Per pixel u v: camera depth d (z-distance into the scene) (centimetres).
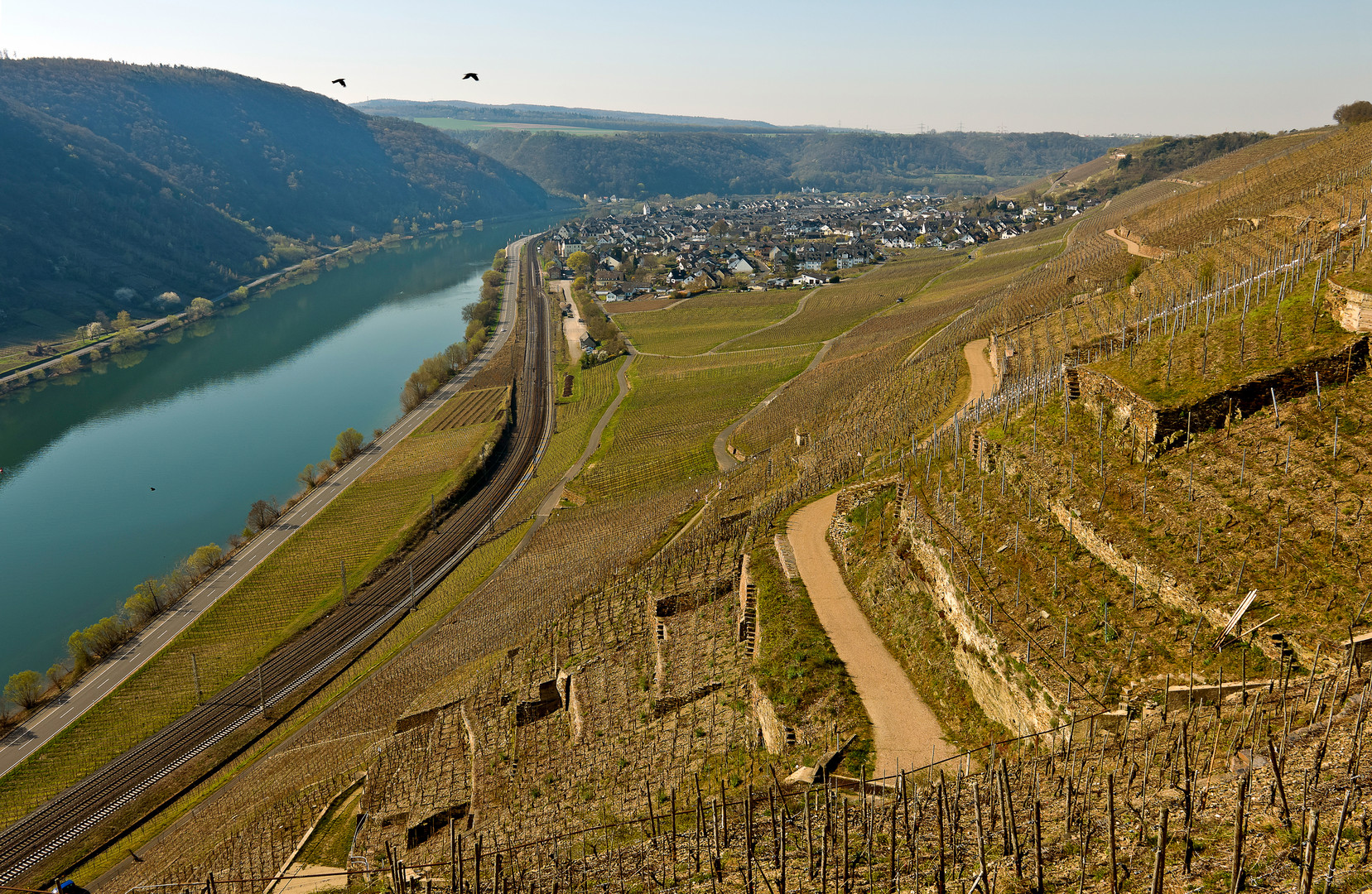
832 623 5144
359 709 9456
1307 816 2395
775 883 3088
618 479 14712
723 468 13325
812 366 18025
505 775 6006
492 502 15312
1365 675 2991
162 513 15275
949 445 6169
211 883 5612
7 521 15000
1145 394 4519
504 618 10169
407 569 13138
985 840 2947
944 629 4522
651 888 3394
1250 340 4625
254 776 8775
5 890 5056
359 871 5741
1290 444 4062
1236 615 3177
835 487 7450
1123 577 3994
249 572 13050
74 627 11950
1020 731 3756
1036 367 8519
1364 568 3403
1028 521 4622
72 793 8875
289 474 16912
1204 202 15762
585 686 6244
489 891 3759
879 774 3816
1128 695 3453
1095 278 12706
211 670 10819
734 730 4772
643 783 4669
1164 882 2381
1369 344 4181
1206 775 2836
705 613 6266
